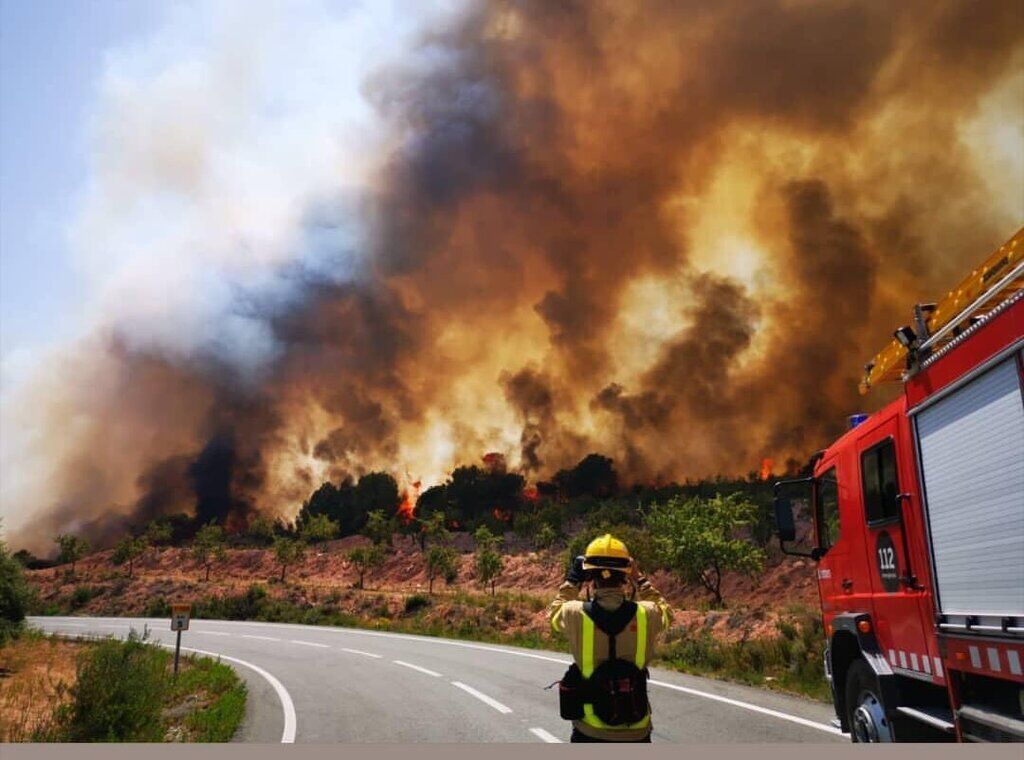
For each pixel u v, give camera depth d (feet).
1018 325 11.19
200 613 148.56
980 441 12.55
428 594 140.87
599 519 171.12
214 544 227.20
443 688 41.70
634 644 9.71
